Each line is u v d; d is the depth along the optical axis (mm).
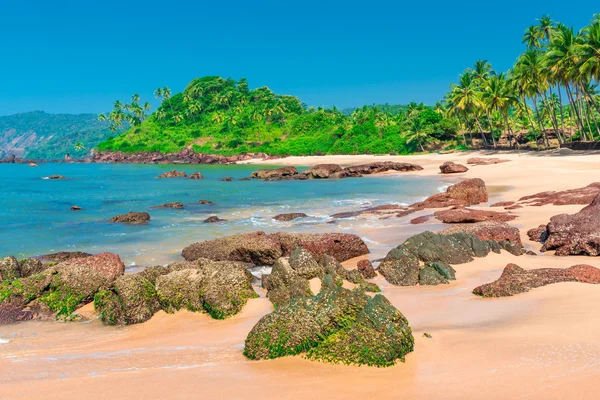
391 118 130375
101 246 18781
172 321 10336
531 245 15844
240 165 105812
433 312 9492
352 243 15695
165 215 27438
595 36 52719
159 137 155000
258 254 15250
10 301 10938
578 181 34406
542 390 5473
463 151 83062
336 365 6668
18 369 7344
